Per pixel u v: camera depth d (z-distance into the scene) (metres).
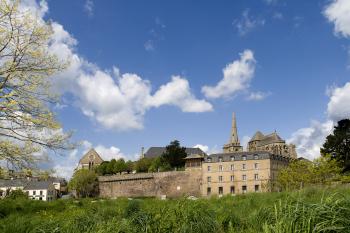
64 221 10.62
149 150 127.38
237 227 9.52
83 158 139.62
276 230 6.68
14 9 16.55
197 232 8.88
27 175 16.83
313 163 59.84
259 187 89.50
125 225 9.11
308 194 15.64
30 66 17.17
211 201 18.05
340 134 71.31
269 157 90.56
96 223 9.82
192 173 95.00
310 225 6.64
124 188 100.38
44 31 17.44
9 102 16.02
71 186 104.88
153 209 11.36
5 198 20.20
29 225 10.80
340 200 7.40
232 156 93.81
